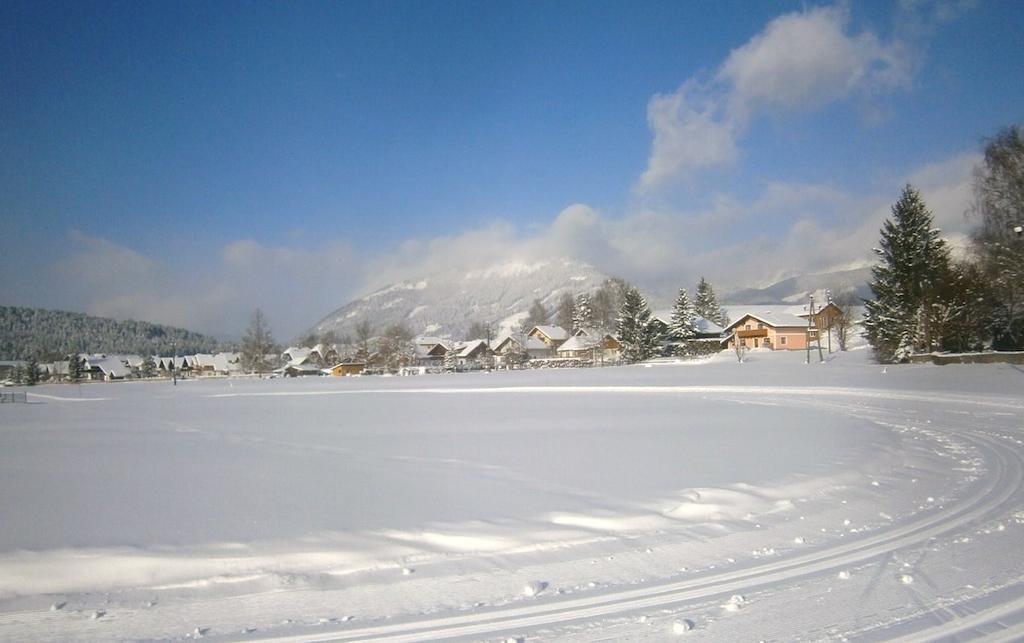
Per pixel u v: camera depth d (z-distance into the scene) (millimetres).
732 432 18484
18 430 25609
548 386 47719
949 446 14977
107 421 29859
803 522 8492
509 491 10828
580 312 122000
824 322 86125
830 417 22359
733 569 6676
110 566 7148
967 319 49250
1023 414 21281
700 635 5055
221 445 18562
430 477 12344
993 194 42156
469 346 123312
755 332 87938
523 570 6863
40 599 6324
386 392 49250
